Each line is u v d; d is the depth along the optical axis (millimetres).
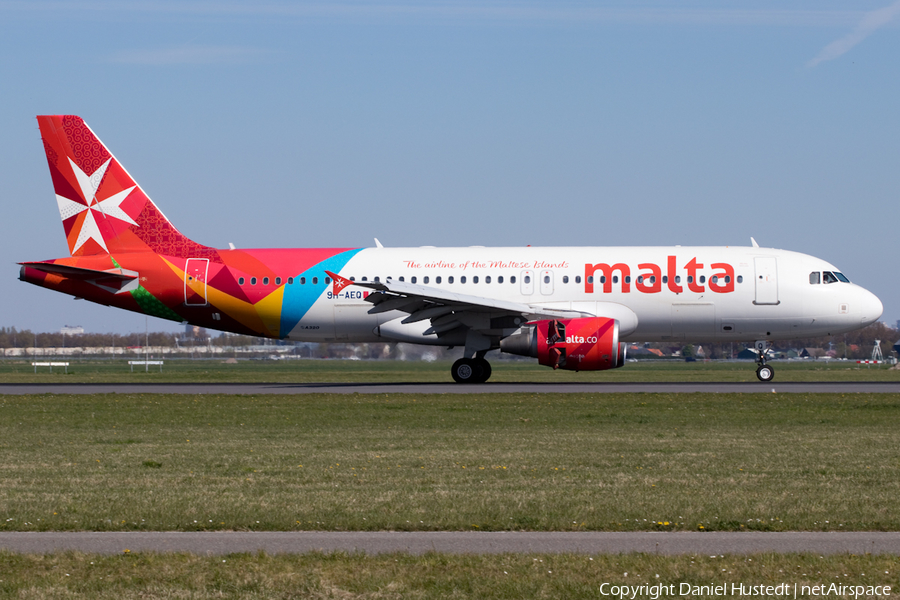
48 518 47125
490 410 109938
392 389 146375
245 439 84188
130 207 160500
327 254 158375
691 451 72875
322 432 89750
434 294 139625
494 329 148875
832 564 38250
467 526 45219
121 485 57594
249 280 157250
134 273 158625
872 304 148125
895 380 180500
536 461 67625
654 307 148875
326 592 35281
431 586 35781
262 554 39625
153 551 40500
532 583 36031
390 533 44344
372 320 156250
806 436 83188
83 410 116562
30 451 76250
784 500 51250
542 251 154125
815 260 151000
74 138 161125
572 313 145375
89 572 37469
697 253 150750
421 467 65062
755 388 143125
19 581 36312
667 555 39844
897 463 66000
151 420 104062
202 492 54719
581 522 45875
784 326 149250
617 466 64875
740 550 40750
